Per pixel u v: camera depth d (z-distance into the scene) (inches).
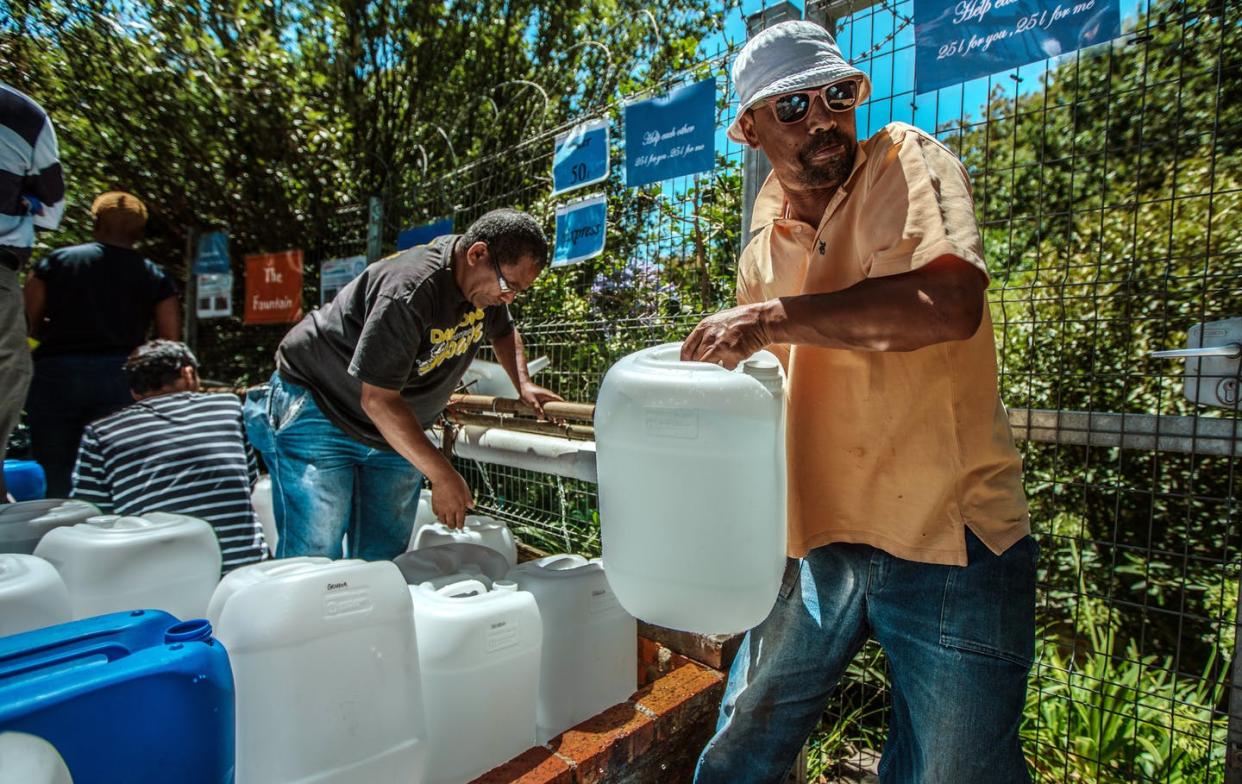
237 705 54.1
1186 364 66.4
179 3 210.4
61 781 38.3
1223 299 122.1
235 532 93.6
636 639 81.0
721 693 80.5
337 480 93.4
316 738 54.7
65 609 60.1
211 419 98.4
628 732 69.4
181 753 43.9
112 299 147.1
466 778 63.9
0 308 91.7
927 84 71.2
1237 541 124.3
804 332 45.8
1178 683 98.0
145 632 47.5
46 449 142.8
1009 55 66.2
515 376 105.8
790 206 61.4
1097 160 148.1
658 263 120.2
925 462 51.9
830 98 51.5
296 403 91.1
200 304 226.5
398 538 104.6
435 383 91.7
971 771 50.1
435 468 78.2
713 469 50.0
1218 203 128.1
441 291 80.7
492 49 240.7
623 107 104.7
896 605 54.3
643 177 100.5
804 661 60.7
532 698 68.9
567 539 119.0
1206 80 127.3
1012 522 51.6
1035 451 140.1
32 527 79.4
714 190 107.5
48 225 101.9
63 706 39.7
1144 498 134.3
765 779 63.0
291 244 244.7
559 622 73.2
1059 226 150.7
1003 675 50.1
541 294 144.8
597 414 56.2
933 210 44.7
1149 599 128.6
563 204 118.8
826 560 60.2
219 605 59.1
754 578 51.6
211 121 222.5
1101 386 129.8
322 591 56.3
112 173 232.1
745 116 57.8
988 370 52.6
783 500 54.2
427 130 234.4
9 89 91.0
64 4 202.5
